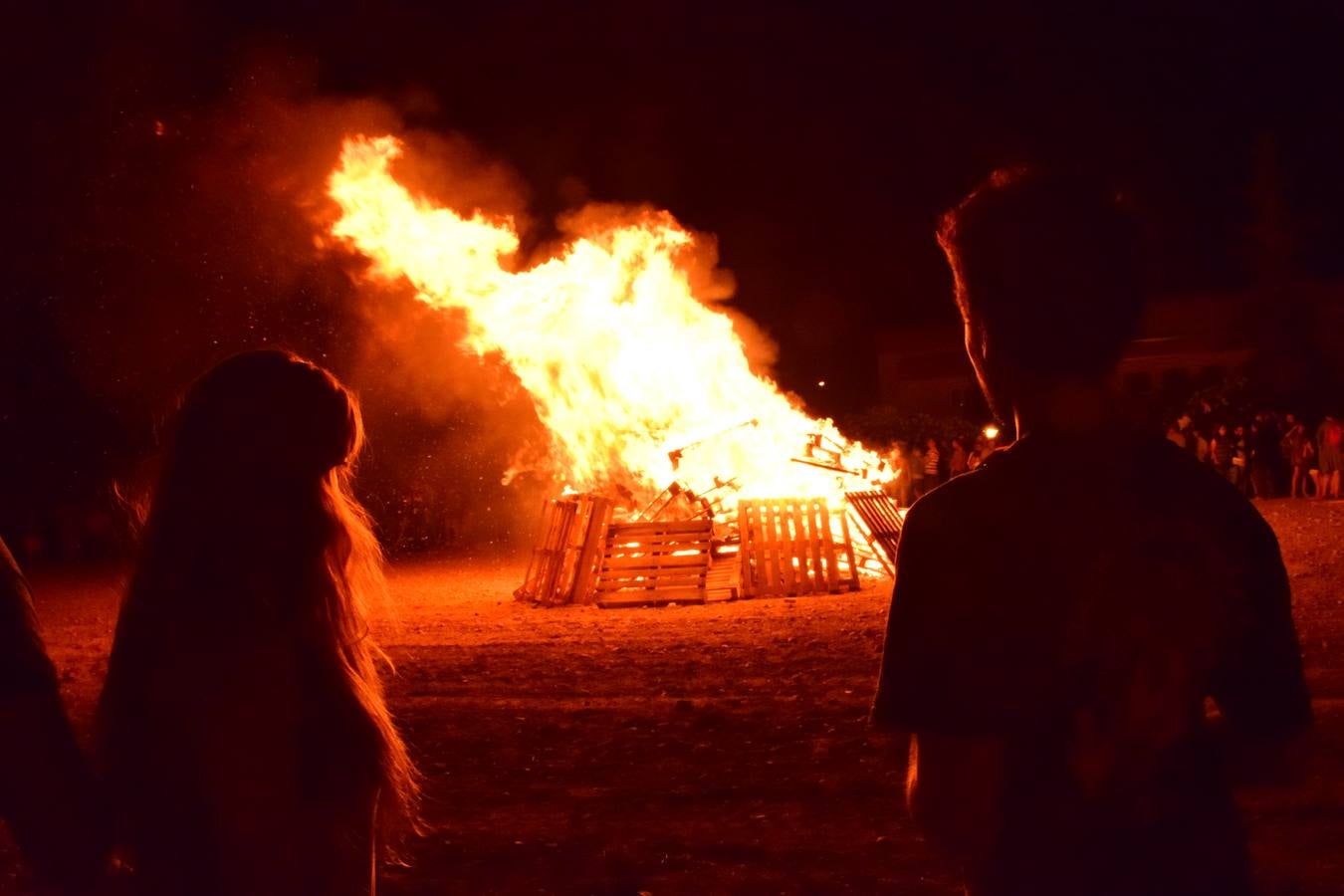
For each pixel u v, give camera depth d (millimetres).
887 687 1748
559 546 16656
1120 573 1711
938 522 1767
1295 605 12062
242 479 2172
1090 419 1797
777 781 6535
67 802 1958
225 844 1975
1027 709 1687
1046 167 1888
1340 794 5645
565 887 5020
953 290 1967
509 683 10234
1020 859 1688
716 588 16047
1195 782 1714
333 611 2199
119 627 2125
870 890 4805
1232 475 27562
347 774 2086
